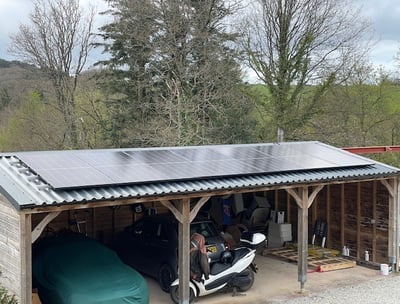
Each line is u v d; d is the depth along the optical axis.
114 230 13.38
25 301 6.79
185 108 23.42
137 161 9.63
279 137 25.03
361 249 12.70
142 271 11.07
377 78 26.70
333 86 25.14
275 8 24.91
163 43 24.66
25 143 27.91
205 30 25.14
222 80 25.19
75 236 10.41
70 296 7.74
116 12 26.86
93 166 8.77
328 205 13.66
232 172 9.46
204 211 15.42
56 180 7.58
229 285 9.91
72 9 28.12
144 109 25.92
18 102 28.86
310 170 10.63
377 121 26.77
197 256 9.38
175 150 11.34
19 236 6.84
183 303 8.58
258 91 25.78
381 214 12.16
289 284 10.78
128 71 26.92
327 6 27.12
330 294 10.07
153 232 10.95
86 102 28.19
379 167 11.77
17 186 7.37
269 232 14.44
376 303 9.48
